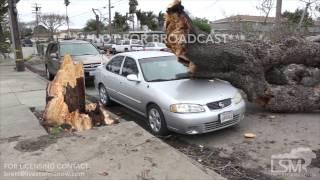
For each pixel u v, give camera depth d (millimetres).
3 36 27156
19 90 10602
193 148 5551
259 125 6578
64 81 6398
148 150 4848
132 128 5777
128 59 7469
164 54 7430
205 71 6680
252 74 7039
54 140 5312
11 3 16859
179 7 6086
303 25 15203
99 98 8828
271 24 15656
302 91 7266
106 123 6516
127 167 4316
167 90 6102
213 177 4062
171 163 4426
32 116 7051
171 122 5770
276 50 7227
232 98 6023
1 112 7535
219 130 6340
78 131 5828
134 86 6812
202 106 5648
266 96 7266
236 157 5094
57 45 13312
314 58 7656
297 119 6938
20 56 17094
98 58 12273
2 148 5055
